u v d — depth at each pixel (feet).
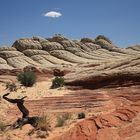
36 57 289.12
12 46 314.76
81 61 280.10
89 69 110.42
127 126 48.03
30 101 85.87
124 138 44.27
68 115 65.51
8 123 65.72
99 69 104.83
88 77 96.43
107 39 352.08
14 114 75.36
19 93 96.94
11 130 58.65
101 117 52.54
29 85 107.86
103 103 77.30
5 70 144.15
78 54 303.89
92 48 323.78
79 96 85.10
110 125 49.60
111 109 71.56
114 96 81.87
